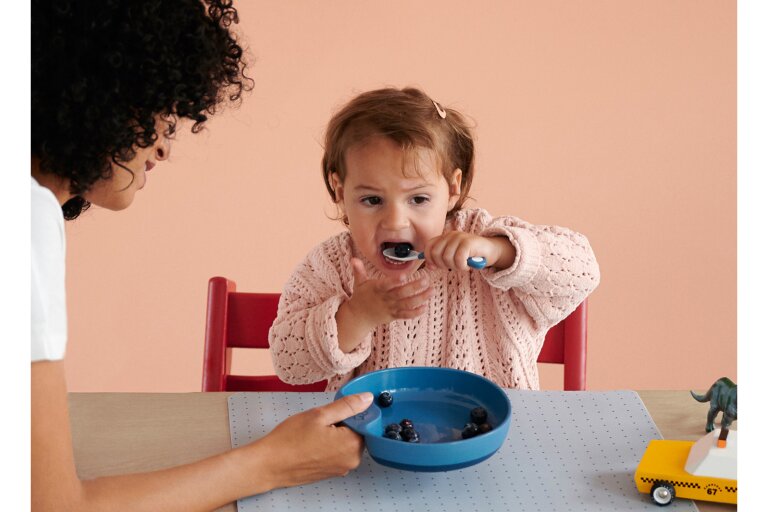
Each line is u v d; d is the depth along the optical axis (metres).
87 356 2.28
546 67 2.15
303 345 1.23
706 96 2.15
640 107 2.16
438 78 2.15
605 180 2.19
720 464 0.89
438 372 1.08
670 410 1.10
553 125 2.17
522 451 1.00
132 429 1.05
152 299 2.25
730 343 2.26
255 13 2.11
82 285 2.24
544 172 2.19
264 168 2.19
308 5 2.12
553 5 2.12
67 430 0.80
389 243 1.26
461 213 1.38
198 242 2.22
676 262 2.23
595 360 2.28
